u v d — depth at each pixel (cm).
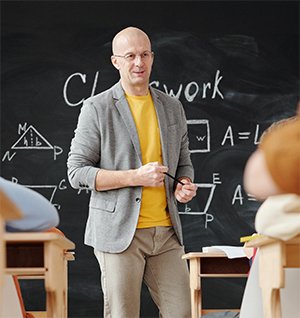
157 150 360
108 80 607
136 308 353
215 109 606
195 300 368
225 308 585
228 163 600
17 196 232
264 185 212
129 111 360
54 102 603
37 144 598
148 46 363
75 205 593
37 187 595
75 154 357
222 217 594
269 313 241
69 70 607
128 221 348
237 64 612
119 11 615
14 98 603
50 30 611
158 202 355
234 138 604
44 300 580
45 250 237
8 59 607
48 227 244
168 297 359
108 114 358
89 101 363
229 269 376
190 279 380
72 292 584
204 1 618
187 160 377
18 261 256
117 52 364
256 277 272
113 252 348
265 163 210
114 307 350
